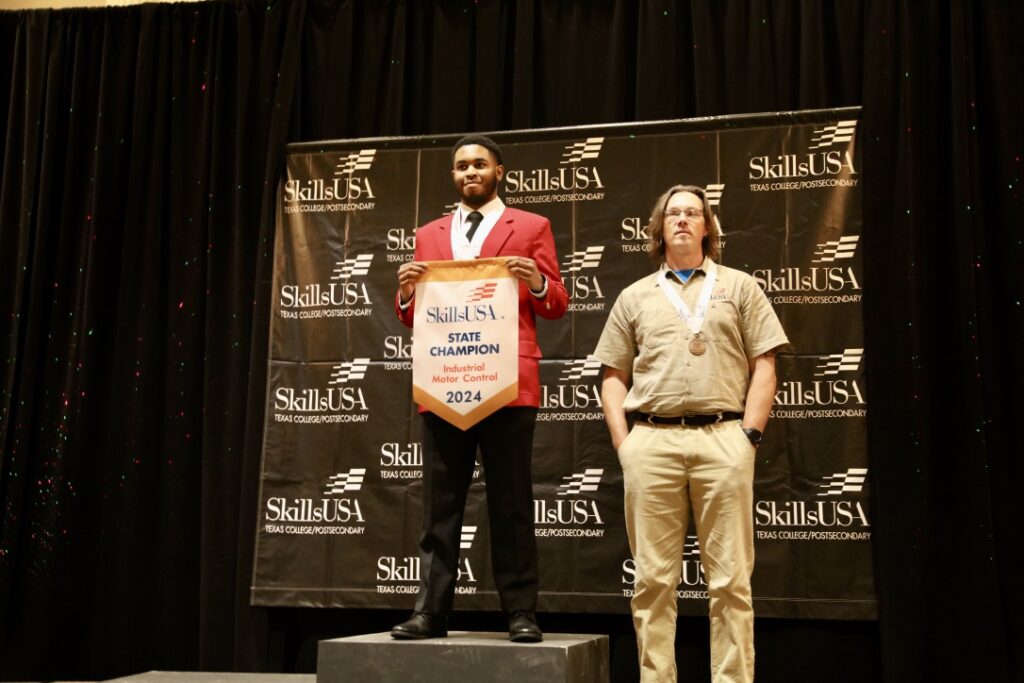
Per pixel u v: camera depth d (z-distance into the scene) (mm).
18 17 4504
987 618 3416
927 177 3740
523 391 2867
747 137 3838
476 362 2854
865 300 3682
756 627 3635
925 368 3605
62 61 4457
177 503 4082
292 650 3961
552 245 3059
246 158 4227
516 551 2830
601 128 3945
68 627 4105
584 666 2734
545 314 2973
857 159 3758
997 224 3674
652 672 2920
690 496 3027
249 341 4121
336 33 4273
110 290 4312
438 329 2893
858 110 3781
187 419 4129
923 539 3490
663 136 3896
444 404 2848
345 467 3924
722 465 2934
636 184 3889
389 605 3809
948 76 3771
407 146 4094
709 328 3059
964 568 3494
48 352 4262
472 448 2938
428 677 2625
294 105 4211
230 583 3953
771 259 3756
